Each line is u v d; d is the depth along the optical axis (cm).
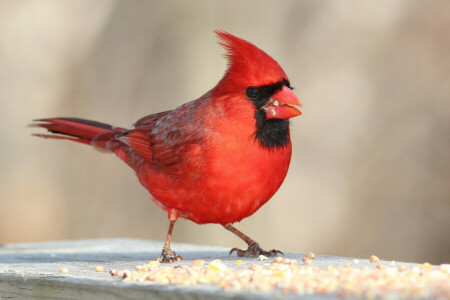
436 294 376
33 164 1412
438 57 1311
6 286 503
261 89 580
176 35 1387
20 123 1419
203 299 400
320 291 387
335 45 1327
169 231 627
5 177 1412
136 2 1400
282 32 1338
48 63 1413
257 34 1343
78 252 679
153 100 1393
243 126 580
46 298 481
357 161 1295
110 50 1405
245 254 630
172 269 505
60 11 1416
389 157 1294
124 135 675
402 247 1267
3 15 1416
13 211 1402
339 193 1288
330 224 1280
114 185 1372
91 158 1382
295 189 1288
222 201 597
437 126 1296
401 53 1318
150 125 657
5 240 1395
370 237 1273
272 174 594
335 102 1313
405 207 1277
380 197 1282
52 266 561
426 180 1277
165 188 623
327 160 1300
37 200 1401
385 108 1309
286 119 594
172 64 1388
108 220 1366
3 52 1418
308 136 1309
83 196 1383
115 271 489
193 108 617
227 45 594
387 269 459
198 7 1376
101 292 446
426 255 1264
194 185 598
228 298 388
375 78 1317
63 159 1398
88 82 1409
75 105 1411
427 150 1291
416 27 1320
